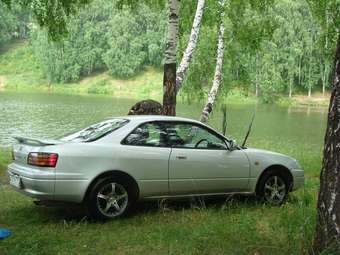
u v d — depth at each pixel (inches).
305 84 3353.8
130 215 293.9
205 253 220.5
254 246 225.9
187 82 739.4
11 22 5216.5
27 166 274.2
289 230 235.9
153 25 4133.9
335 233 192.5
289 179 342.0
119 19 4028.1
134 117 303.0
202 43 708.0
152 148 292.4
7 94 2945.4
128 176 282.0
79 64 4082.2
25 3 531.5
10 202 330.3
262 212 305.0
